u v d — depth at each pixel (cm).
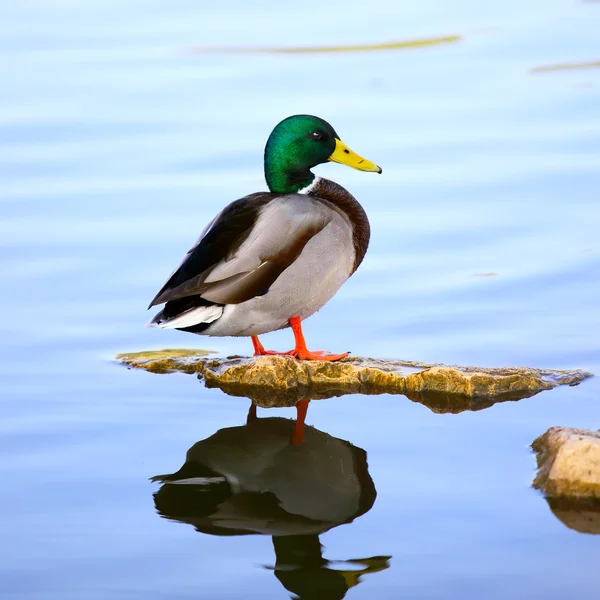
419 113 1986
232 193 1616
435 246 1435
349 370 1098
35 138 1884
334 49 2402
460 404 1034
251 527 796
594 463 834
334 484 864
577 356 1128
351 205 1194
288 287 1077
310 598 699
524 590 707
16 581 722
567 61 2289
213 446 944
